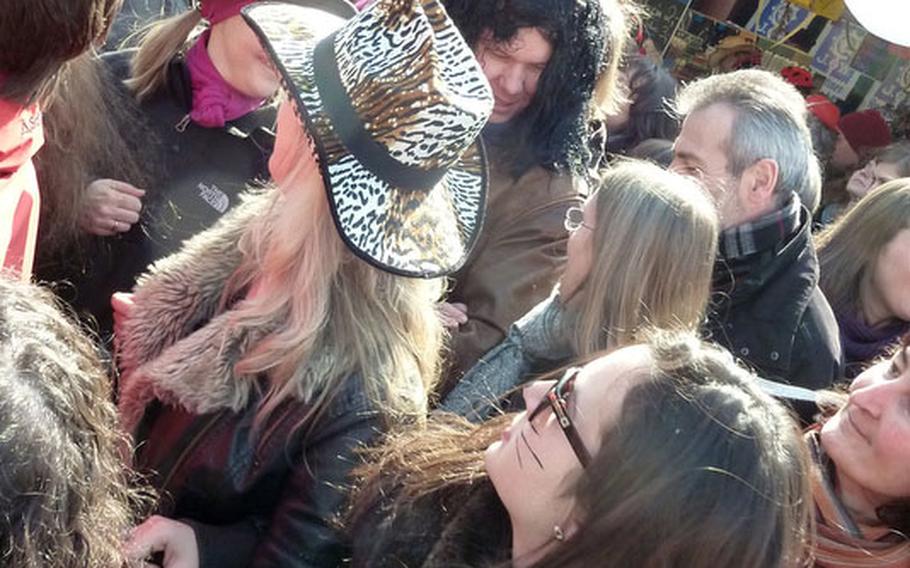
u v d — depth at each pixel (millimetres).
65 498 945
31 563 907
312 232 1540
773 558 1054
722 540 1021
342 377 1545
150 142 2229
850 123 4605
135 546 1477
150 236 2256
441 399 2172
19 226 1605
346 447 1530
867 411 1372
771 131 2318
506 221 2223
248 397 1573
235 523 1644
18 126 1524
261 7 1748
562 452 1117
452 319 2178
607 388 1122
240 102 2256
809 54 5438
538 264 2189
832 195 4484
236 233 1768
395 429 1563
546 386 1212
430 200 1636
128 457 1533
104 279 2250
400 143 1505
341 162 1507
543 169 2236
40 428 919
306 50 1638
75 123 2066
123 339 1770
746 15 5430
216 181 2289
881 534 1397
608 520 1039
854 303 2689
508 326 2178
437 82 1486
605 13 2266
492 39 2162
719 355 1176
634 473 1044
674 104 3496
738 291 2291
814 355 2346
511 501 1168
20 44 1420
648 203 1867
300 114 1503
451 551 1302
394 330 1606
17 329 972
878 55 5336
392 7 1537
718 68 5500
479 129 1548
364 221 1505
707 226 1901
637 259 1848
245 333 1578
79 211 2131
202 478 1591
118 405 1703
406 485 1398
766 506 1052
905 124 5289
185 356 1610
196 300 1732
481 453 1382
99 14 1475
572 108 2248
